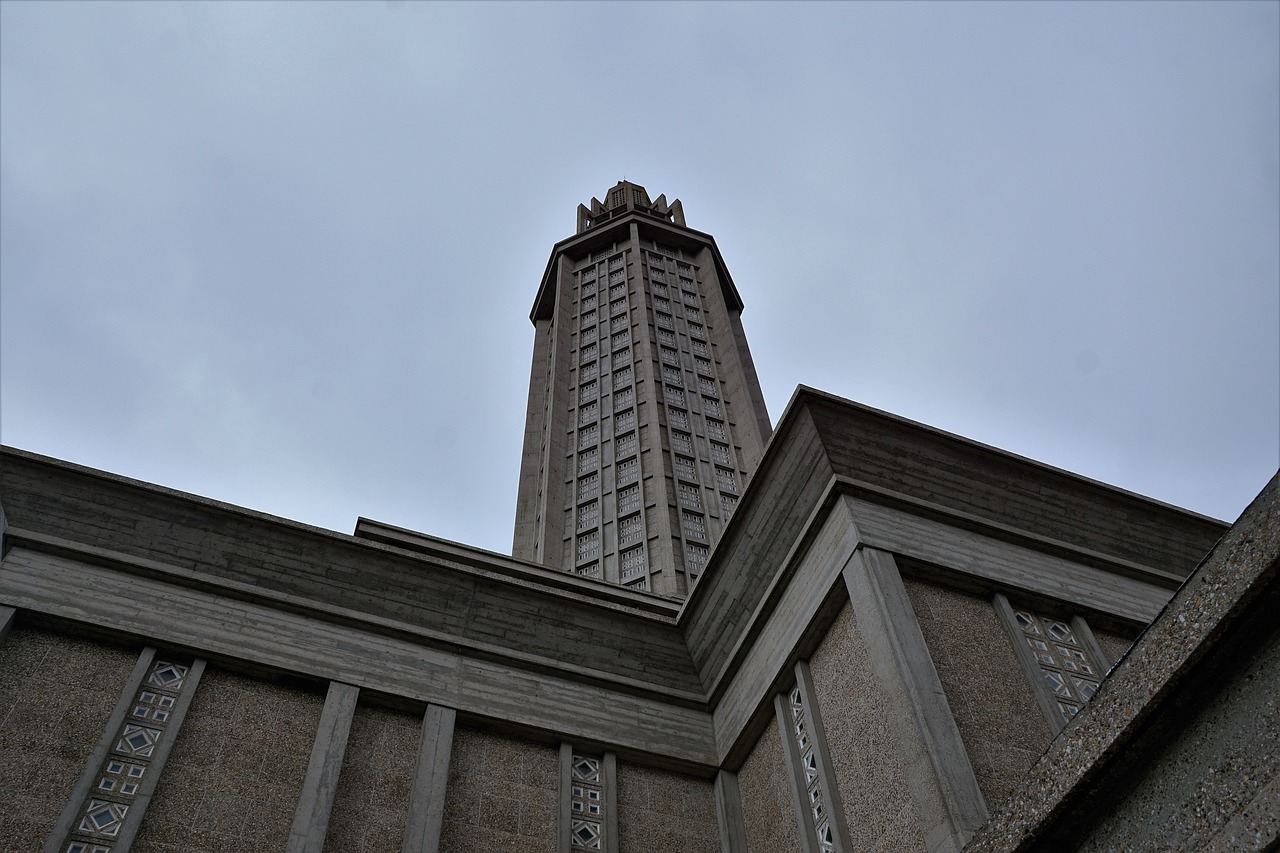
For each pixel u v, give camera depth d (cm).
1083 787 614
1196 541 1463
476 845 1221
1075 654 1228
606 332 4338
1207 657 565
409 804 1213
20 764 1101
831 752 1195
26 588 1246
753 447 3588
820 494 1328
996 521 1352
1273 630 550
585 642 1498
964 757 1004
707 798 1404
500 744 1355
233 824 1128
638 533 3098
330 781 1188
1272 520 541
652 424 3619
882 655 1121
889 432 1359
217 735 1209
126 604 1281
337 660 1334
